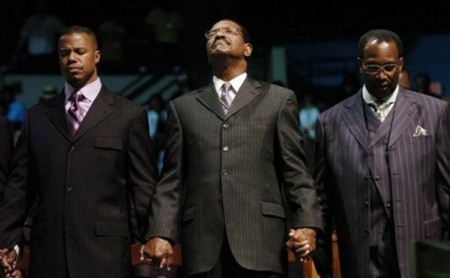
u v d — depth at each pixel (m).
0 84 17.16
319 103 15.21
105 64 17.66
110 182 6.48
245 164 6.23
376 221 6.16
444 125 6.28
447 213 6.19
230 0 16.39
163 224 6.21
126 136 6.56
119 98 6.70
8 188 6.62
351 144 6.27
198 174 6.26
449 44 17.16
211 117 6.31
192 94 6.47
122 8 18.83
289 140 6.30
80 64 6.56
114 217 6.46
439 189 6.24
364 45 6.20
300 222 6.12
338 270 6.79
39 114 6.63
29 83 17.31
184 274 6.26
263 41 17.69
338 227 6.33
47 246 6.41
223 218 6.16
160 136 12.65
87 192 6.43
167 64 17.70
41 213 6.46
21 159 6.62
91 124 6.53
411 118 6.25
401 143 6.19
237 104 6.32
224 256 6.18
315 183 6.46
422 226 6.12
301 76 17.72
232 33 6.40
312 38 17.97
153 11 16.97
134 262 6.62
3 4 18.98
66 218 6.40
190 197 6.29
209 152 6.25
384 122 6.26
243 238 6.13
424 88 12.16
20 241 6.64
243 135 6.25
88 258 6.37
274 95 6.39
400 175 6.14
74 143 6.48
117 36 17.08
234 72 6.43
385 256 6.13
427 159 6.19
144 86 17.12
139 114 6.63
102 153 6.48
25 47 17.97
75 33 6.61
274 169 6.33
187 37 16.05
